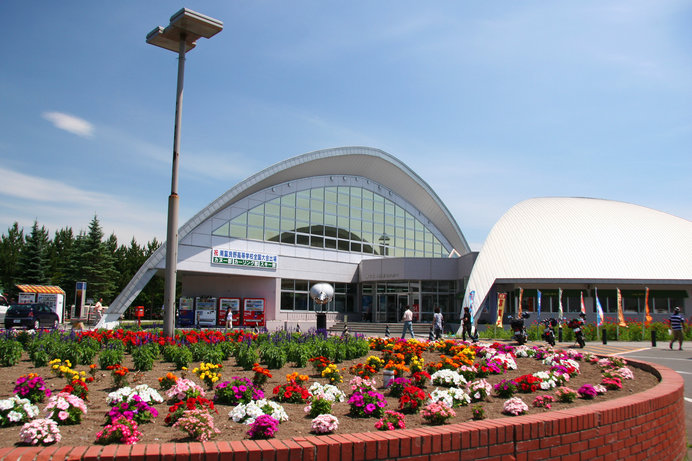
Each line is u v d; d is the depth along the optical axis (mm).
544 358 12828
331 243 44938
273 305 40188
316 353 12539
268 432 5363
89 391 8172
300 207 43094
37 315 33750
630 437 5891
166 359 11961
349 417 6539
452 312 42719
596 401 8000
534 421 5004
